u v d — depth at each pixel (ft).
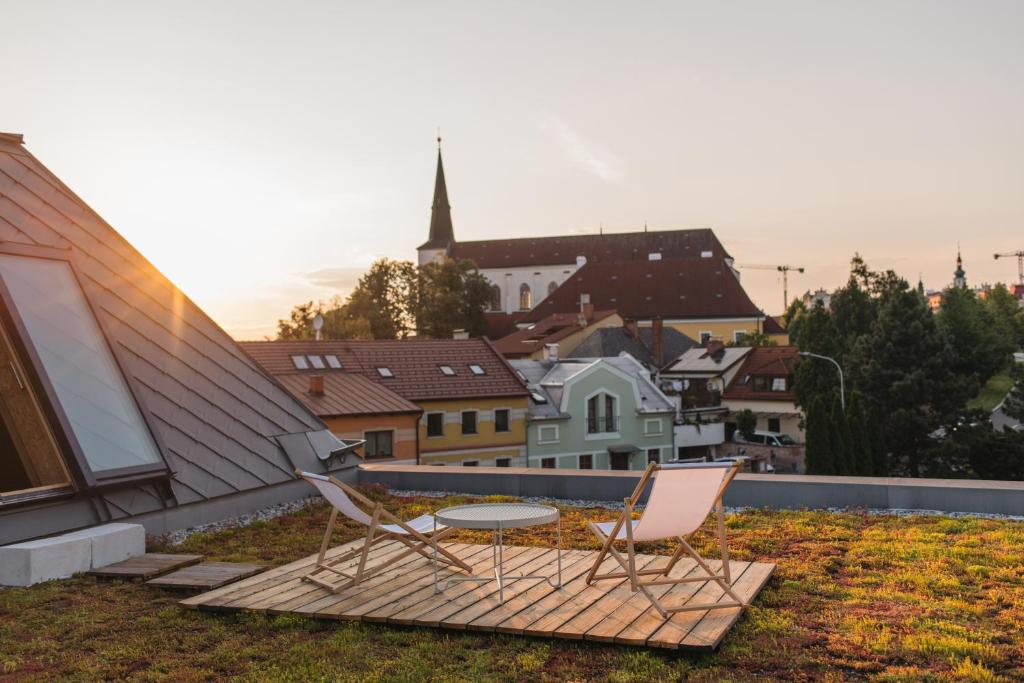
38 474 31.24
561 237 456.86
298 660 19.25
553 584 23.84
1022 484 36.60
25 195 38.32
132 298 40.57
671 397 194.39
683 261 367.04
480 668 18.42
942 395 171.53
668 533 22.61
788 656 18.67
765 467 180.34
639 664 18.38
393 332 326.44
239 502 38.55
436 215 479.00
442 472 44.88
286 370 131.13
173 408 38.24
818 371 201.05
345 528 35.19
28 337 32.19
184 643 20.72
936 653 18.62
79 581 26.58
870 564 26.89
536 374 160.25
